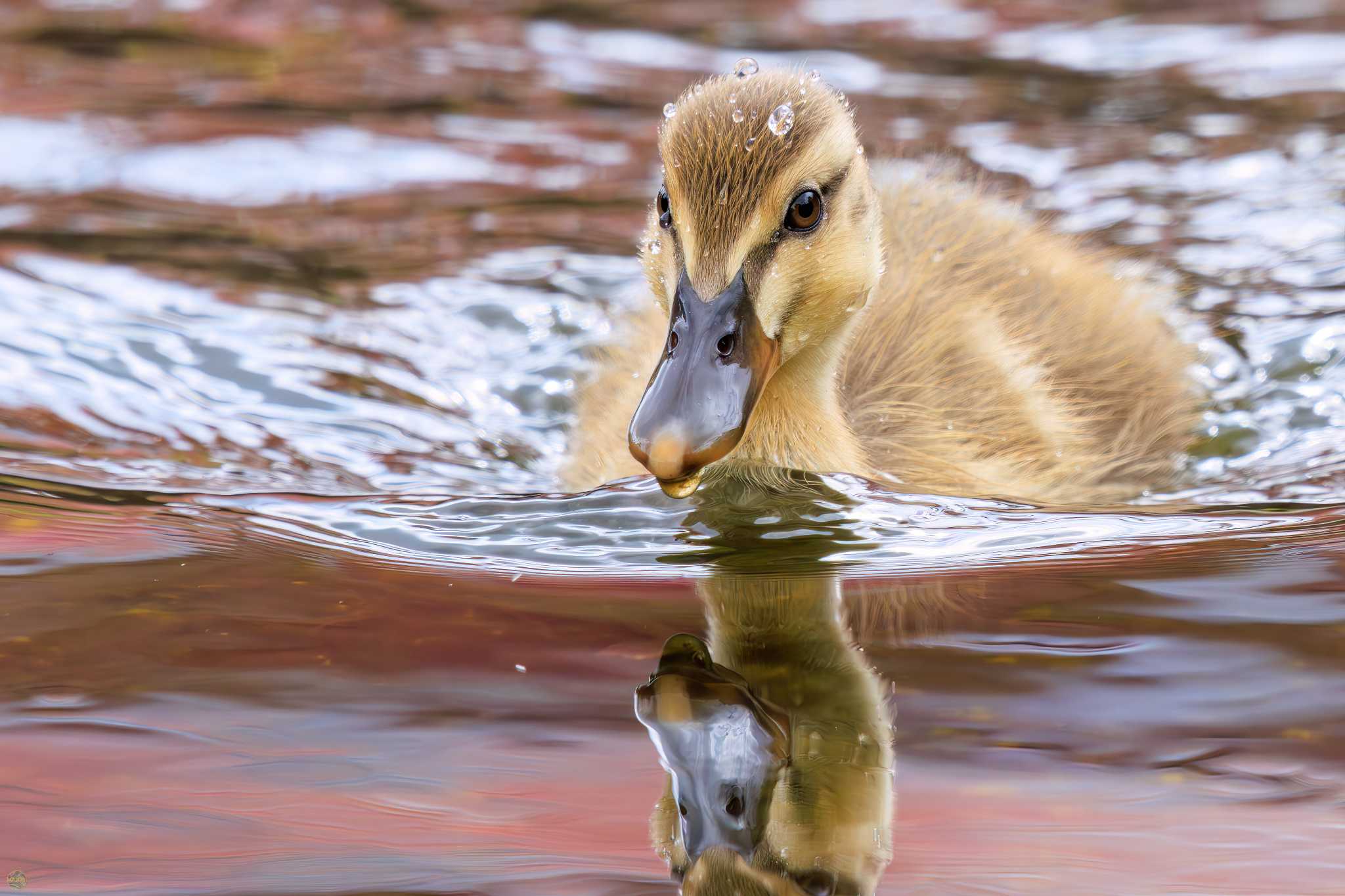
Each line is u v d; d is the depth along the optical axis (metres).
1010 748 5.21
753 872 4.51
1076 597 6.61
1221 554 7.20
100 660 5.91
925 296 10.47
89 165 13.93
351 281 11.81
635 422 7.29
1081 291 10.95
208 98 15.95
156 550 7.16
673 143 8.20
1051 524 7.89
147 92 16.06
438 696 5.64
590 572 7.02
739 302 7.81
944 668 5.86
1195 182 13.84
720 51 17.95
